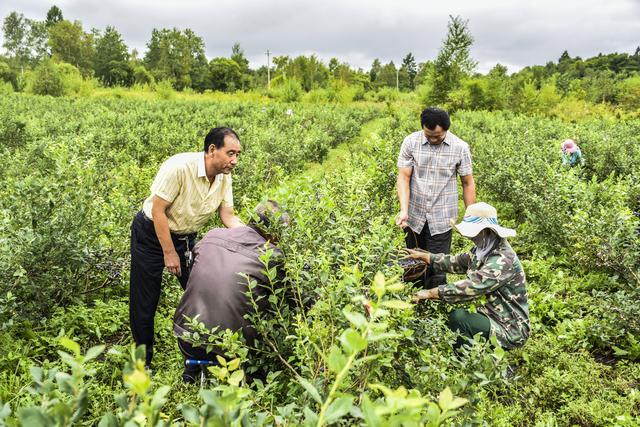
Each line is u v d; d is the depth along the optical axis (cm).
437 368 257
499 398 367
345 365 110
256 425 148
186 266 405
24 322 400
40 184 434
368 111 3153
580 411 352
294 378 288
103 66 10162
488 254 369
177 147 1307
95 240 496
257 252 316
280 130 1906
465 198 496
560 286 570
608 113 3303
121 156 1111
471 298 365
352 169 623
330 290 253
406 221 481
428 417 121
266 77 10606
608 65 12738
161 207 360
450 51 3378
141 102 3622
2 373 349
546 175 804
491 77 3416
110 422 123
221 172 371
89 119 1827
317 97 4934
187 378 339
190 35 10919
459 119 2547
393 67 11825
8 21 11131
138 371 108
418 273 394
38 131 1459
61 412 111
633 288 502
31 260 412
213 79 9331
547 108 3391
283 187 309
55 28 10469
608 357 448
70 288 456
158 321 439
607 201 716
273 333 293
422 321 303
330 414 110
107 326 436
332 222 341
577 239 606
